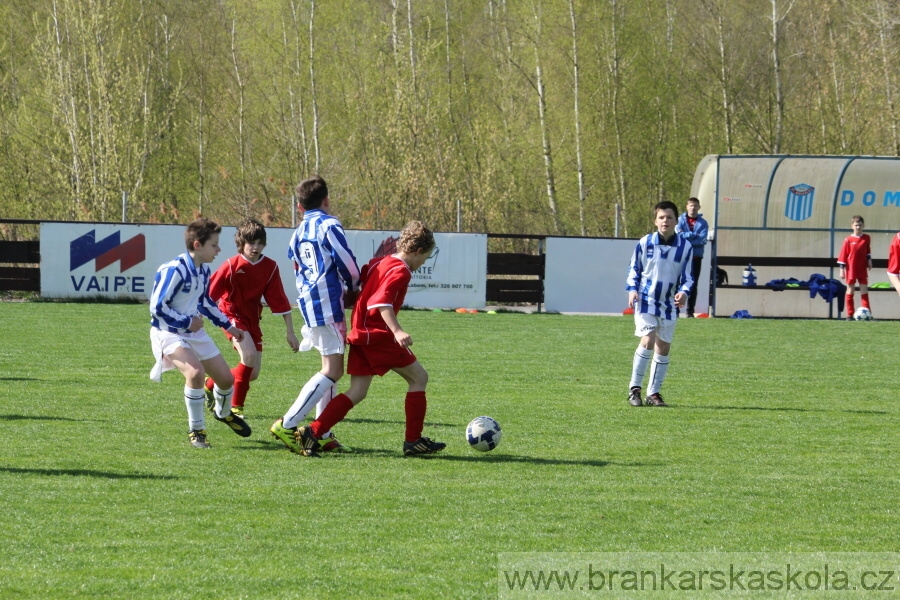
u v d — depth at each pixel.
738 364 29.56
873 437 18.28
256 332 19.31
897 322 46.56
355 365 15.95
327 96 86.00
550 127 87.81
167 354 16.31
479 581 9.77
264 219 60.34
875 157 49.72
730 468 15.38
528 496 13.22
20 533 11.04
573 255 48.16
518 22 86.00
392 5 87.31
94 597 9.12
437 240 47.69
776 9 84.31
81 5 70.88
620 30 85.62
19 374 24.28
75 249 45.91
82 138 71.06
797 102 89.12
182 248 46.56
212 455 15.66
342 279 16.23
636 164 89.12
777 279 50.88
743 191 51.78
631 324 41.72
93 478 13.75
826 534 11.67
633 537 11.42
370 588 9.48
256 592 9.31
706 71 89.81
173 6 92.62
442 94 88.94
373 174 70.31
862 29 77.06
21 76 85.12
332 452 16.11
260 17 84.31
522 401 21.97
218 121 85.81
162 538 10.95
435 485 13.79
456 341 34.22
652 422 19.61
